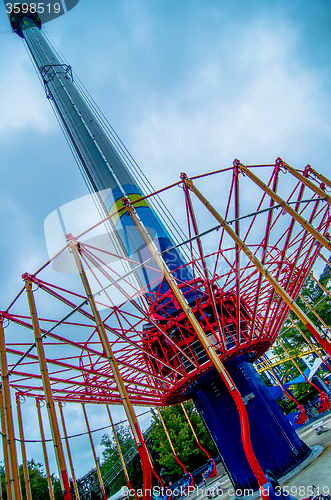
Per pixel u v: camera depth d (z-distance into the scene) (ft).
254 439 63.98
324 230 70.69
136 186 111.04
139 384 63.36
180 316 71.36
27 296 44.21
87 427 72.08
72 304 48.03
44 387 37.27
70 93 157.89
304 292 206.39
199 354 69.62
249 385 69.87
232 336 69.51
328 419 111.96
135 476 187.01
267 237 54.34
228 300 75.25
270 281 42.96
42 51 193.67
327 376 192.54
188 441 170.40
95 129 134.72
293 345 200.85
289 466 60.70
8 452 40.32
